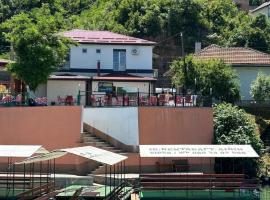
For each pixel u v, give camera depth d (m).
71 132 51.38
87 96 57.72
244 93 80.38
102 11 114.88
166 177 43.56
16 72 55.19
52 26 56.91
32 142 51.53
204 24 108.81
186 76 70.00
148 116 53.59
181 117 54.00
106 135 53.59
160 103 55.19
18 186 42.16
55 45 56.69
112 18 107.94
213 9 116.44
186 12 107.56
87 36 68.56
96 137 53.75
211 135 54.09
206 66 70.06
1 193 40.31
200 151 43.41
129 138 53.34
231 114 54.88
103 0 121.94
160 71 99.81
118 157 39.41
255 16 115.50
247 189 43.28
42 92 62.31
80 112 51.53
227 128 54.44
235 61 81.12
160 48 103.81
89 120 54.16
